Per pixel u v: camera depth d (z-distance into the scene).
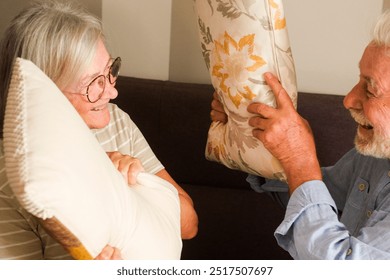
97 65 1.12
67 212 0.77
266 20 1.18
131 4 1.88
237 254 1.85
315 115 1.77
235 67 1.22
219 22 1.22
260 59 1.20
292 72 1.25
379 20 1.10
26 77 0.82
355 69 1.86
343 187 1.42
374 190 1.24
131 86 1.84
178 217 1.10
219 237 1.86
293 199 1.19
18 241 0.94
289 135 1.19
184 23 1.88
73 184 0.78
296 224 1.19
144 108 1.84
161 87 1.84
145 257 0.94
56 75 1.08
